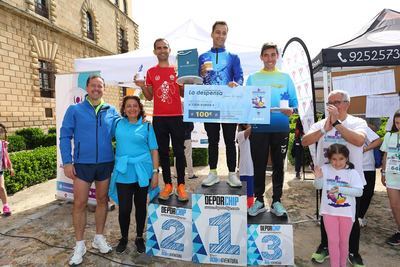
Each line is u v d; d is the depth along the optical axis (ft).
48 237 11.92
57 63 47.26
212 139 10.25
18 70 39.01
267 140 9.74
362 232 11.82
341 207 8.39
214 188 9.89
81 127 9.64
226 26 9.84
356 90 14.97
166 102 10.26
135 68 18.13
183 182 10.73
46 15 45.42
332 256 8.48
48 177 22.98
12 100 38.06
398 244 10.61
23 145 36.55
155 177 10.46
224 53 9.96
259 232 9.33
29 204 16.62
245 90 9.20
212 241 9.43
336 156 8.44
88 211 15.02
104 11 65.10
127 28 78.69
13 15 38.14
